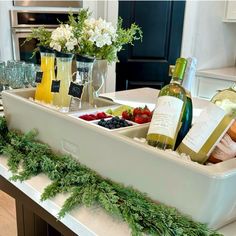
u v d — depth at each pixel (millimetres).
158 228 742
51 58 1341
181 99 917
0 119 1367
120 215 794
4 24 2604
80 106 1272
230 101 862
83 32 1336
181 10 3129
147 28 3139
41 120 1141
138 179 849
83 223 817
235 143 849
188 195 748
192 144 864
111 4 3025
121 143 864
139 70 3262
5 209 2518
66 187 934
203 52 3338
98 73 1475
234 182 739
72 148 1038
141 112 1155
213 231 749
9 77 2033
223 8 3307
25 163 1076
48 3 2775
